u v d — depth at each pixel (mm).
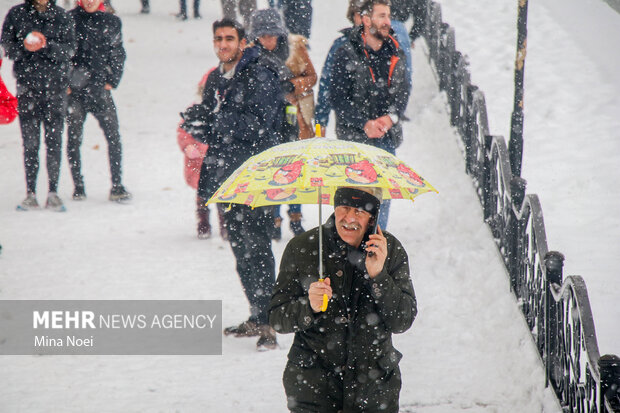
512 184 27312
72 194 42656
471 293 28625
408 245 33906
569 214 33812
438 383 22625
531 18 61688
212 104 25906
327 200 17766
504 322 25703
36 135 39594
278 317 15344
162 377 23391
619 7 62531
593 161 39344
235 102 25062
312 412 15336
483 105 36906
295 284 15602
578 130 43500
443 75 50719
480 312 27078
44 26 37750
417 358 24391
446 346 25156
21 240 35844
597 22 60125
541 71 52250
